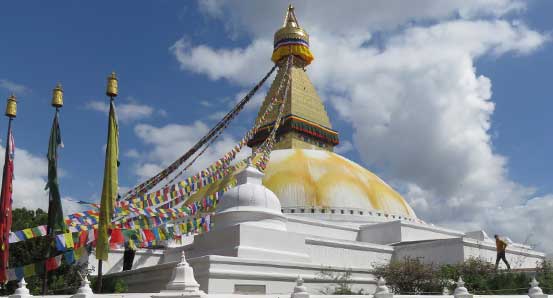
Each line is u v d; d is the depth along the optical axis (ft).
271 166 158.10
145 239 97.35
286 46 206.39
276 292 91.40
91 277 108.58
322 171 155.63
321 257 113.50
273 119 195.93
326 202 145.79
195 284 55.36
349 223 143.84
